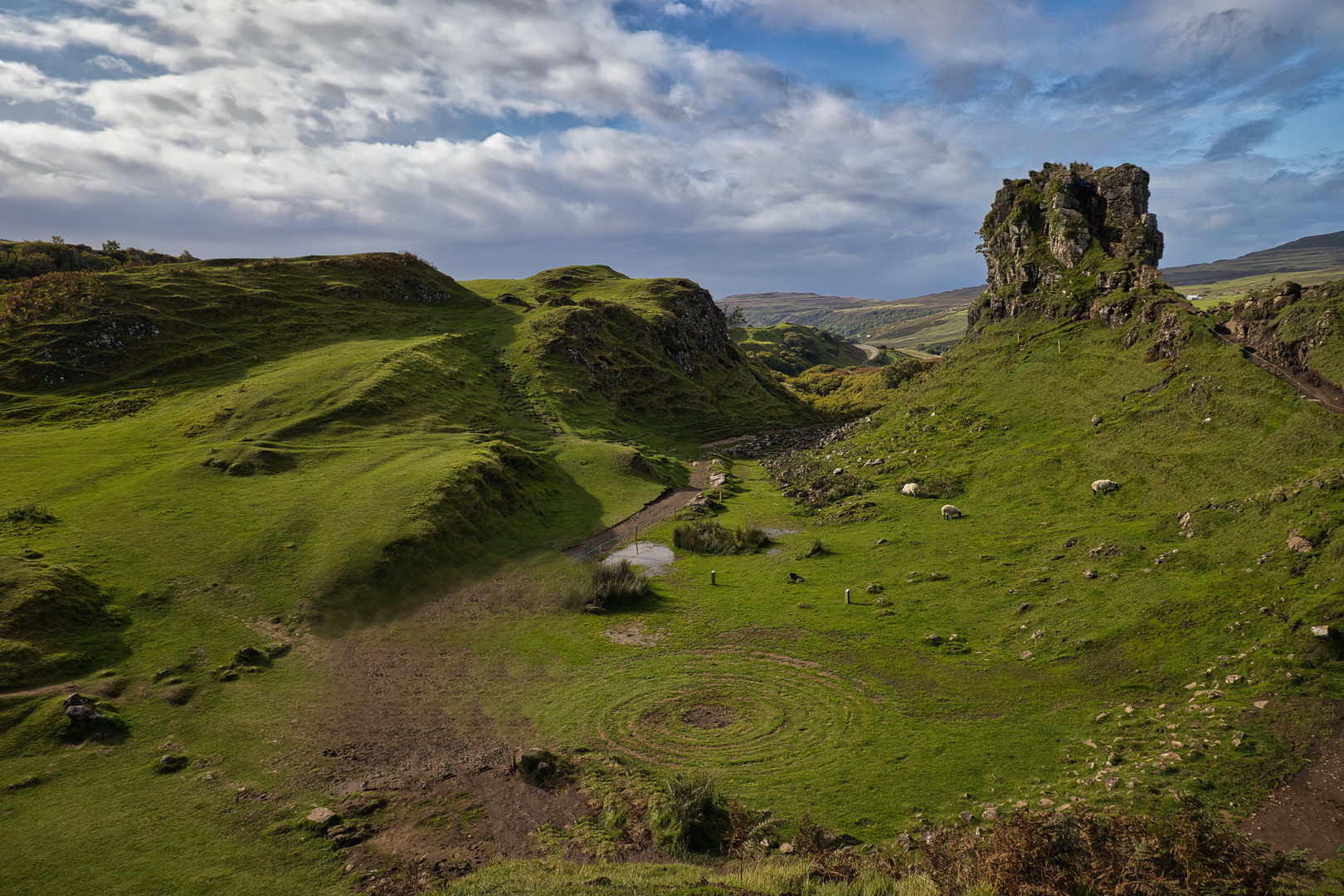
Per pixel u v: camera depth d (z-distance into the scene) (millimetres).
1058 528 49781
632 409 119625
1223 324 64688
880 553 53375
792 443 122625
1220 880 15641
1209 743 22234
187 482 56375
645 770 27016
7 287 94250
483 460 65062
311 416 73125
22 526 46344
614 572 49938
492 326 129000
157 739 29688
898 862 19750
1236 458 46625
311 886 20688
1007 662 33031
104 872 21359
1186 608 31984
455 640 41281
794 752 27656
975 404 86062
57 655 34594
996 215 117125
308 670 36688
